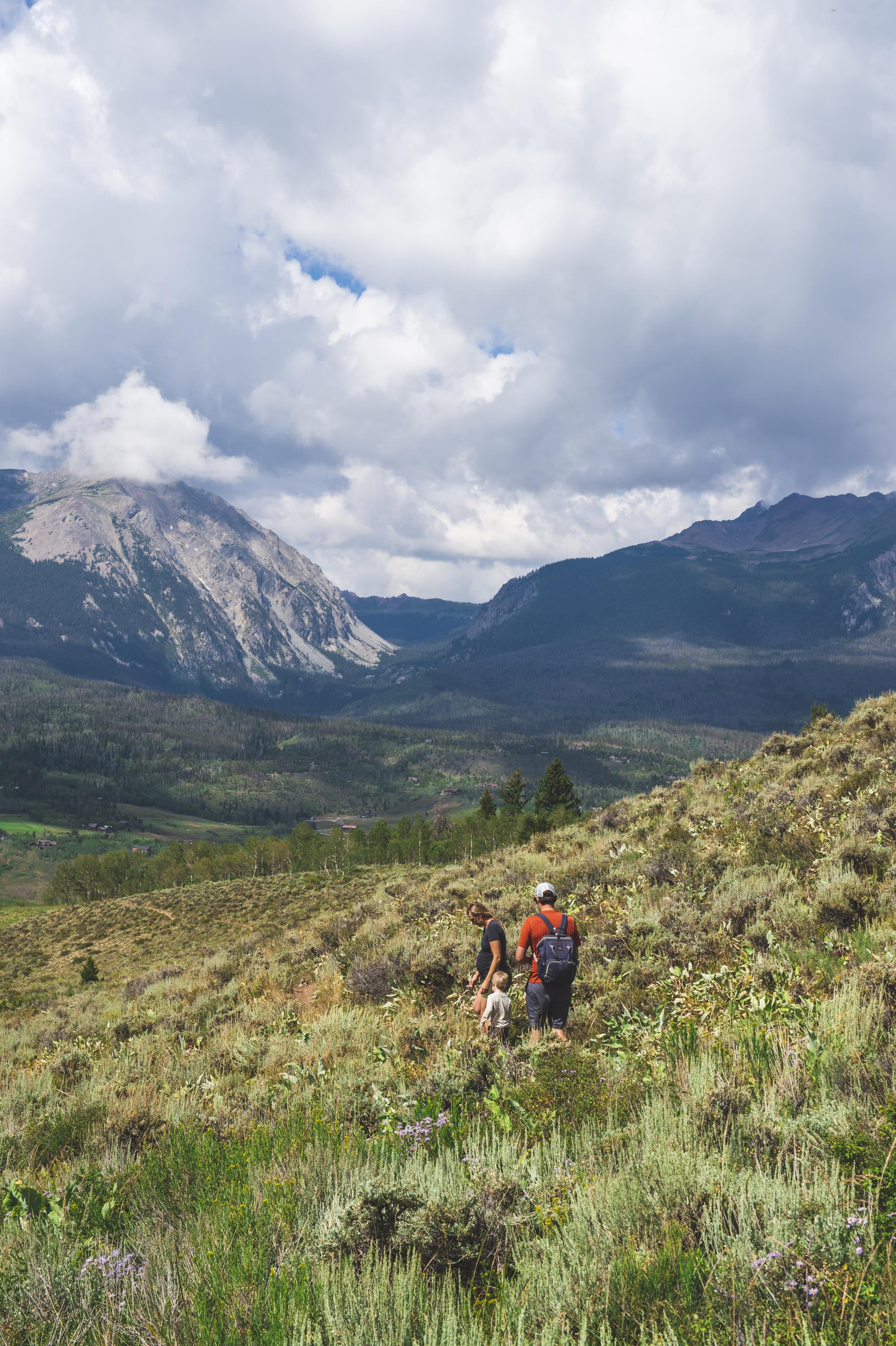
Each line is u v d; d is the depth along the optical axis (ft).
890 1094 9.82
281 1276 8.16
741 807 47.78
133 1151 17.43
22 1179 14.78
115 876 417.69
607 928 31.76
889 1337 5.89
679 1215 8.61
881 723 58.75
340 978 38.37
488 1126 14.11
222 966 59.52
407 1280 7.82
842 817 38.24
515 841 249.55
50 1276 9.02
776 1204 8.12
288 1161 13.03
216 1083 23.98
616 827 65.05
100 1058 34.45
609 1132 11.89
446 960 32.60
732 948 24.94
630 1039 19.30
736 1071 13.16
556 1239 8.59
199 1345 7.33
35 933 256.11
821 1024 14.47
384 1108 16.28
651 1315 6.98
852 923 23.58
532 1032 20.79
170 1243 10.03
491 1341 6.84
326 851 371.56
